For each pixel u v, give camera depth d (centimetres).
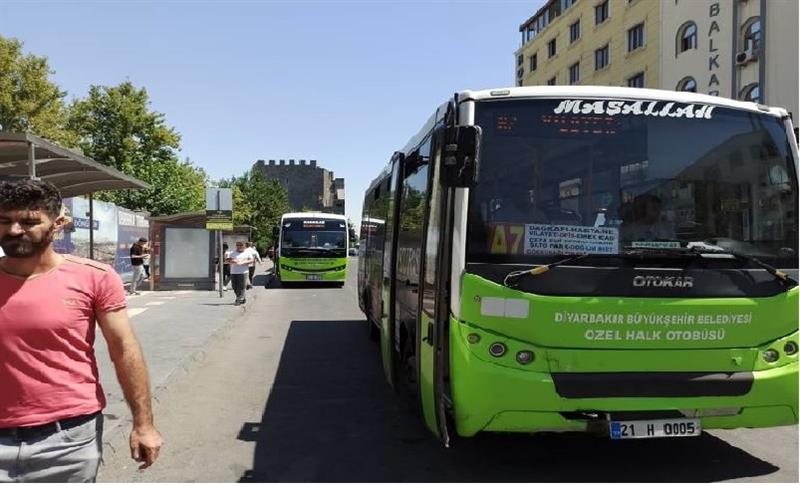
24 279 293
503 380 440
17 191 283
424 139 616
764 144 497
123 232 2333
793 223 490
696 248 470
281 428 650
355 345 1180
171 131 3866
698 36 3009
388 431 636
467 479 497
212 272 2322
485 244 457
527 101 480
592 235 465
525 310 446
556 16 4878
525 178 468
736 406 457
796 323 474
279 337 1280
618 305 449
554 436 596
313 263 2741
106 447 564
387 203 890
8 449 286
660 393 447
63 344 293
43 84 2891
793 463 523
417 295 575
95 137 3703
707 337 458
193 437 622
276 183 7606
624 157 479
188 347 1074
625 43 3697
